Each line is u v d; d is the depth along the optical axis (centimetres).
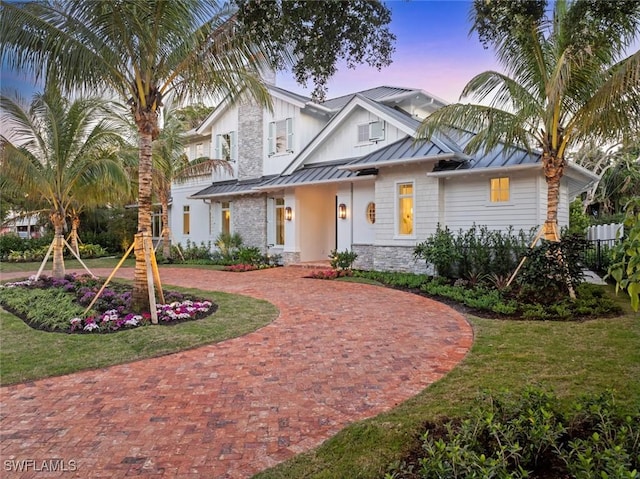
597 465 252
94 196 1402
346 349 623
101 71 791
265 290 1155
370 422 380
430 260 1179
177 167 2036
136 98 845
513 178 1203
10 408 438
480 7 509
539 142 942
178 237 2423
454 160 1293
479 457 265
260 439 369
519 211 1195
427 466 261
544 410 304
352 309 895
